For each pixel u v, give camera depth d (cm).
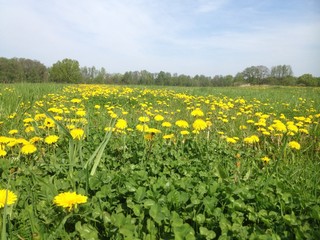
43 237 170
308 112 910
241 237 176
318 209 204
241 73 10550
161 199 213
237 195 228
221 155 374
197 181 257
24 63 5178
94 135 407
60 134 380
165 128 531
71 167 252
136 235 178
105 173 258
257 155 390
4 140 295
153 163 307
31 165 283
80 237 181
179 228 175
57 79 6650
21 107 630
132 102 1059
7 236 167
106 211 212
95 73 9119
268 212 213
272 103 1303
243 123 647
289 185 270
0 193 170
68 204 169
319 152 425
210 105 1034
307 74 9138
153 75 9375
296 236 175
